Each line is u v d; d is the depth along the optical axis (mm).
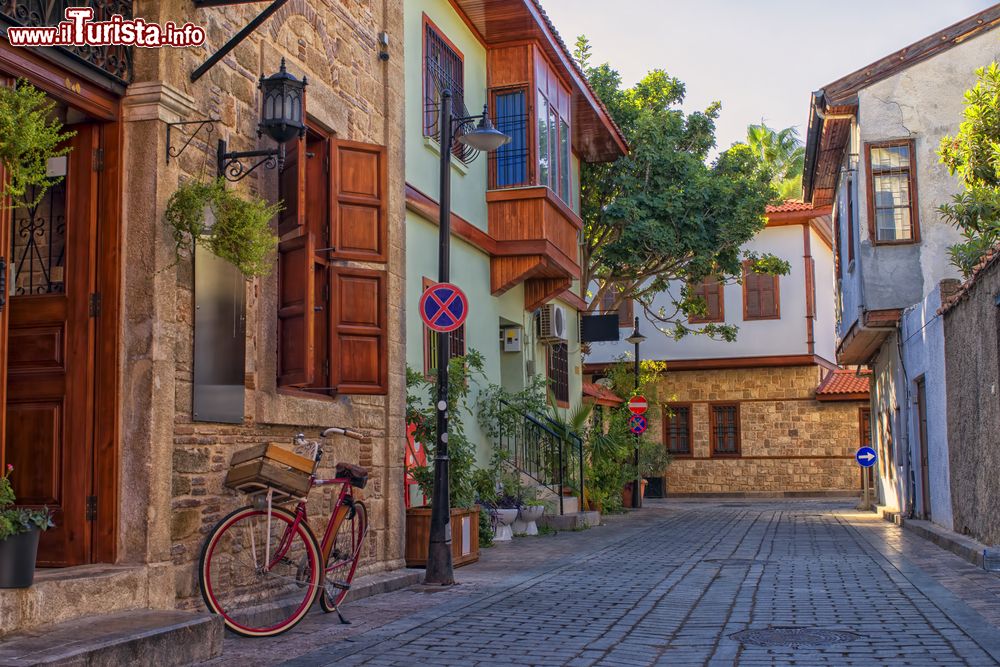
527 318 19234
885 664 6070
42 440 6891
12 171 5461
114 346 6883
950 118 18547
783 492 33438
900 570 11125
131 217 6969
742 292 33688
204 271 7492
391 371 10602
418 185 14180
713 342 33938
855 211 19453
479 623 7676
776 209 33531
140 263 6926
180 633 6023
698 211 24625
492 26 16484
